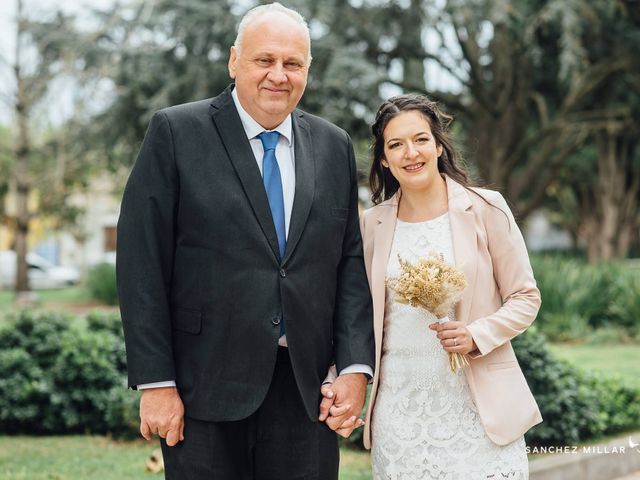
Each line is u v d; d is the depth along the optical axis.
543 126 16.59
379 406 3.18
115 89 15.59
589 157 26.23
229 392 2.88
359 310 3.16
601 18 14.75
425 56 15.39
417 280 2.86
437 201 3.20
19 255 20.12
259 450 3.00
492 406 2.99
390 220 3.25
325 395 3.05
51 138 20.58
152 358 2.84
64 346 6.11
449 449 3.03
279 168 3.06
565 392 5.46
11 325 6.40
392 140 3.11
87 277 20.89
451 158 3.26
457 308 3.05
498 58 16.19
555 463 4.98
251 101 2.97
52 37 16.58
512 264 3.10
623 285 12.62
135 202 2.92
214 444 2.89
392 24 14.98
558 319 11.88
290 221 3.00
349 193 3.24
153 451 5.37
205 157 2.95
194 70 13.66
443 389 3.06
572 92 16.02
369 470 4.98
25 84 18.66
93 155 18.33
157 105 13.66
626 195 28.06
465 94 17.75
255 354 2.89
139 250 2.89
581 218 31.77
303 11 13.29
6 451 5.46
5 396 5.96
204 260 2.90
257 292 2.90
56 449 5.54
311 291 3.01
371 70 12.98
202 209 2.89
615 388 6.10
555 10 13.18
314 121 3.28
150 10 13.91
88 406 6.07
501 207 3.14
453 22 13.89
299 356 2.96
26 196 20.33
